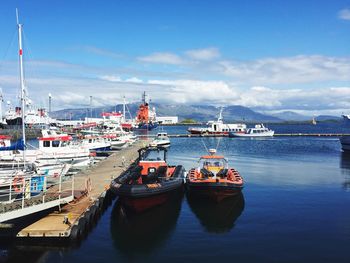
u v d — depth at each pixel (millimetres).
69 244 16609
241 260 15477
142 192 20234
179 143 84812
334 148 69875
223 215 21922
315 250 16531
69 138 39719
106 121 109250
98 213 21391
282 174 37156
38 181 22016
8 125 90375
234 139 99438
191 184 23516
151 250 16562
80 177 29328
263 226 19859
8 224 17766
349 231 19062
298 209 23250
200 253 16234
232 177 25641
